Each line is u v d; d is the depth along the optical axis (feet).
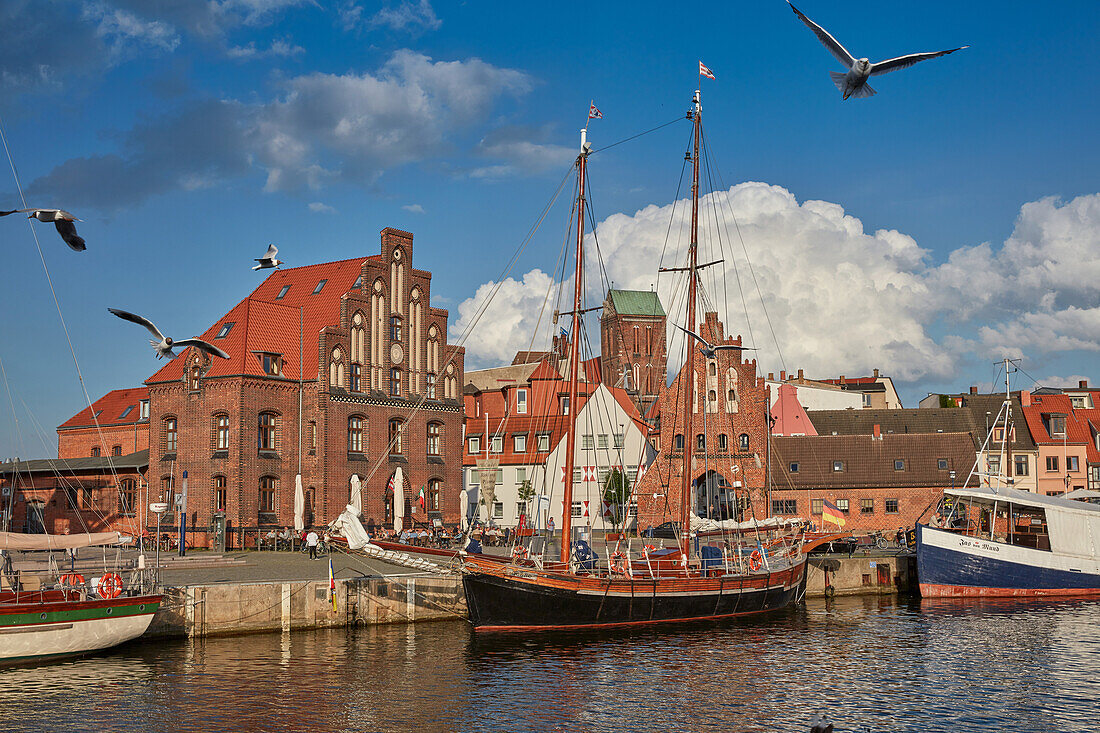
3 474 317.22
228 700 120.16
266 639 156.46
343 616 168.25
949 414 386.52
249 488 261.44
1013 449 371.56
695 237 217.15
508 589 162.40
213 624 156.15
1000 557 221.05
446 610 179.42
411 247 303.27
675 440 307.78
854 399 459.32
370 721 113.29
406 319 300.20
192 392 269.44
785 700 123.75
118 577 143.64
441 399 306.96
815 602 216.95
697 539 243.19
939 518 305.73
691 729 111.65
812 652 153.99
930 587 221.05
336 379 278.67
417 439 298.35
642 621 174.70
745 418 309.63
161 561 195.21
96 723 110.52
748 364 311.47
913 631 174.60
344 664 139.74
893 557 236.02
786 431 380.99
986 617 192.44
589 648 154.92
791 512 316.19
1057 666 143.84
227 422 263.29
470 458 367.25
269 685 127.54
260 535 260.01
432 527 282.56
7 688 123.65
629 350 625.82
